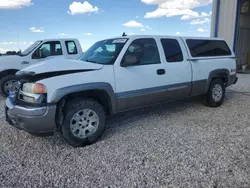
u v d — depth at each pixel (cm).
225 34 1243
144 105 424
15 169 286
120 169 282
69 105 336
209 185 247
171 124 435
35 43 775
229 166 282
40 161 305
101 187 249
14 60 683
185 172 272
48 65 341
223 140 358
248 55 1481
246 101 610
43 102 314
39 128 317
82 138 345
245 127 413
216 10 1255
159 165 289
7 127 427
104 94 369
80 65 353
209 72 519
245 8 1364
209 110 526
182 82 467
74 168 287
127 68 388
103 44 436
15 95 351
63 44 789
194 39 507
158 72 425
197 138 367
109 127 426
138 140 365
